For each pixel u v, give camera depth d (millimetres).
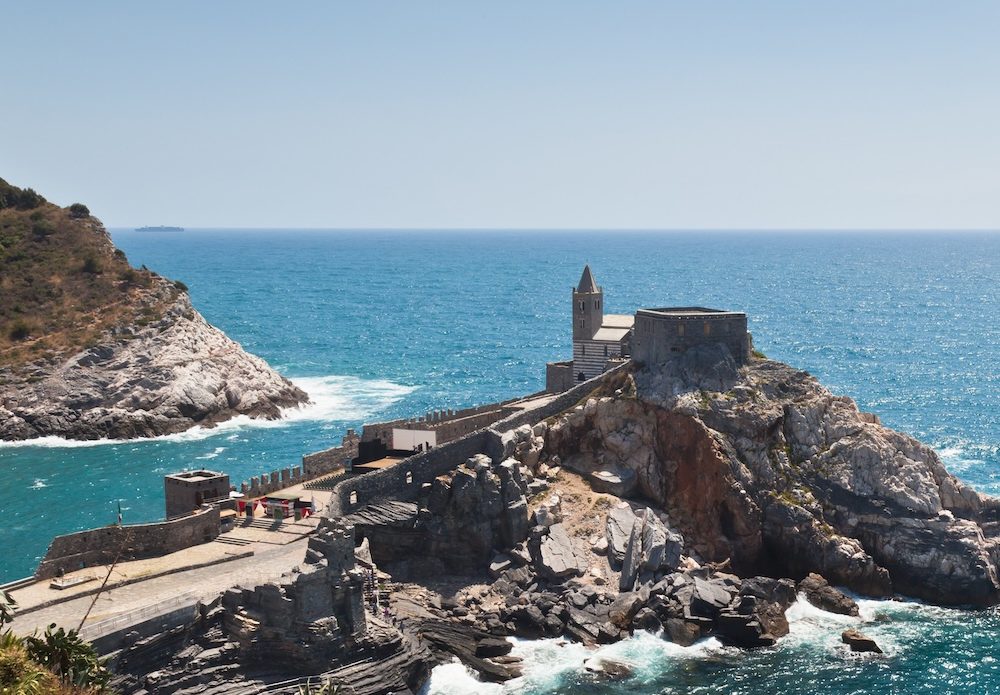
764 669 75312
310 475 94062
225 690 62562
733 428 95438
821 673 74938
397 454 97062
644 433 98250
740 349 102312
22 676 47250
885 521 92875
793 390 100375
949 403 178750
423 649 72000
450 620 79188
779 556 92938
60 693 48688
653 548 85688
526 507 89438
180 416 165750
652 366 102000
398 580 84938
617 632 79250
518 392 190500
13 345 175375
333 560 67438
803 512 92438
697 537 93438
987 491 123812
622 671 74062
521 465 92312
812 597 87062
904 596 90375
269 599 65375
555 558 85625
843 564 89812
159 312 186625
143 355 175250
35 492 126500
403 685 68000
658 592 83188
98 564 72750
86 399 165750
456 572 87000
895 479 94500
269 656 65312
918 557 90438
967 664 76688
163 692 61250
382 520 83562
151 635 62219
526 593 83250
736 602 81750
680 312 104625
